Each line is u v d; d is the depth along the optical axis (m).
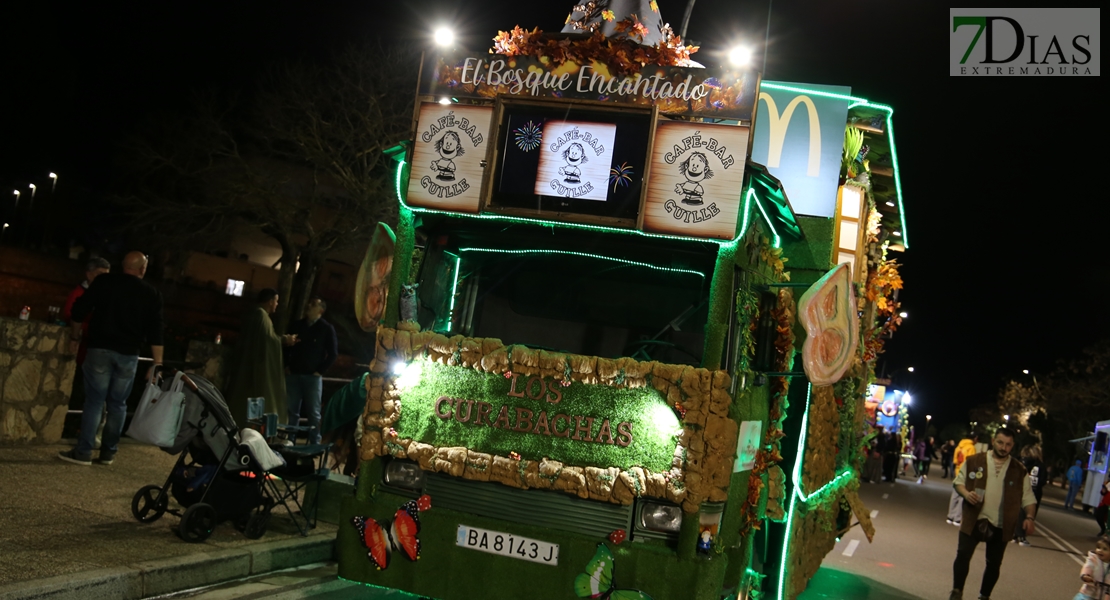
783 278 7.06
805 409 7.14
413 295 6.13
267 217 31.52
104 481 8.70
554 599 5.44
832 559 12.43
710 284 5.82
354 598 6.81
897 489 29.39
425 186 6.07
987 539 9.39
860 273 8.81
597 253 6.03
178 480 7.40
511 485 5.59
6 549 6.02
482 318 6.27
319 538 7.89
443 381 5.84
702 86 5.71
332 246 32.28
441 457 5.72
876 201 10.53
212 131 31.48
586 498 5.48
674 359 5.85
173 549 6.68
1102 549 8.68
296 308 32.34
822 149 7.56
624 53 5.86
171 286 45.22
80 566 5.83
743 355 5.77
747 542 6.24
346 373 35.28
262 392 9.83
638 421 5.45
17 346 9.78
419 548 5.71
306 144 29.73
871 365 10.88
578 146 5.88
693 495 5.29
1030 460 22.28
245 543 7.27
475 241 6.31
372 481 5.95
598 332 6.05
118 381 9.42
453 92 6.13
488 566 5.57
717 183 5.55
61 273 45.09
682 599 5.27
